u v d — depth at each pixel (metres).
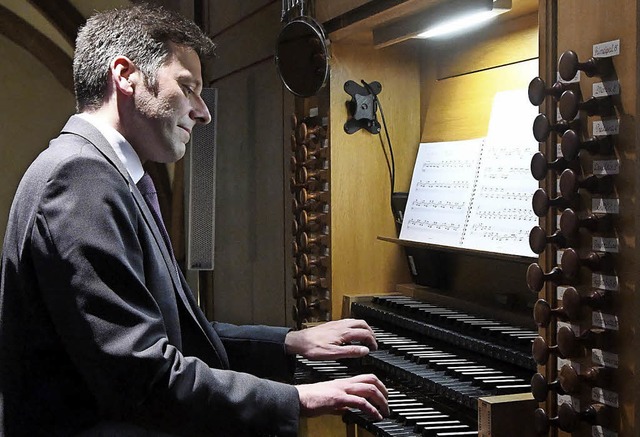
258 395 1.59
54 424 1.56
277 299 3.93
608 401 1.57
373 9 2.51
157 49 1.68
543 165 1.68
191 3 4.92
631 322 1.53
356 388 1.70
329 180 2.88
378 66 2.93
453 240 2.50
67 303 1.46
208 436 1.57
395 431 2.00
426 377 2.10
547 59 1.72
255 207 4.20
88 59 1.71
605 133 1.58
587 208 1.63
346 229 2.89
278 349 2.07
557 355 1.66
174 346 1.63
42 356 1.56
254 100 4.16
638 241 1.52
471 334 2.23
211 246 4.25
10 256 1.56
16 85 7.54
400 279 2.97
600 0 1.58
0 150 7.64
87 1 6.19
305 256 2.93
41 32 6.68
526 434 1.71
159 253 1.66
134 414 1.52
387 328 2.70
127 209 1.56
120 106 1.70
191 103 1.76
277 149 3.88
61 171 1.51
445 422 2.00
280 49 2.98
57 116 7.71
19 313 1.56
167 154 1.75
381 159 2.94
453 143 2.72
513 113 2.43
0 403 1.55
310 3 2.90
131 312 1.48
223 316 4.77
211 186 4.23
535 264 1.68
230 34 4.43
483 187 2.46
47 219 1.48
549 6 1.71
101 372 1.47
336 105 2.87
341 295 2.89
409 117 2.98
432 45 2.91
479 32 2.65
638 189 1.51
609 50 1.56
